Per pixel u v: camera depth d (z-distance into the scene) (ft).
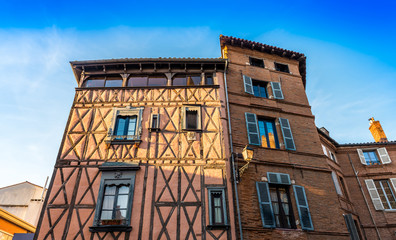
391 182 52.70
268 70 49.83
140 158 35.53
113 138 36.94
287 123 43.32
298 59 53.67
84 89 42.11
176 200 32.65
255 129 41.06
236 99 43.62
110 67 44.62
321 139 51.49
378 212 49.60
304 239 33.42
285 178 37.50
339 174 51.06
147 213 31.73
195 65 45.29
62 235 30.40
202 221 31.55
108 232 30.58
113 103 40.60
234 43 50.57
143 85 43.47
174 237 30.42
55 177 33.94
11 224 49.34
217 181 34.35
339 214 37.27
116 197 33.12
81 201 32.45
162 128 38.19
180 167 35.01
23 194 71.05
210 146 37.06
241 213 33.14
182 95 41.81
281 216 35.19
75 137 37.17
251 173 36.65
